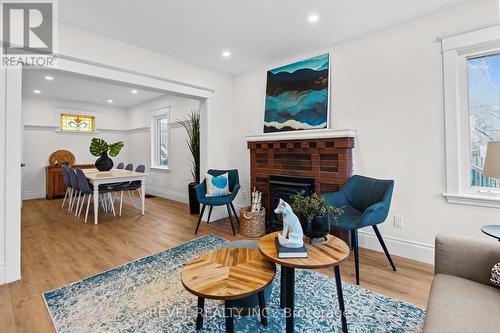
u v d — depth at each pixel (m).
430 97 2.40
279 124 3.51
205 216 4.00
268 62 3.63
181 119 5.52
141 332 1.54
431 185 2.41
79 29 2.61
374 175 2.76
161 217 4.23
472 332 0.94
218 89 4.02
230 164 4.25
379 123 2.71
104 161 4.68
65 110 6.37
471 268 1.35
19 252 2.17
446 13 2.30
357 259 2.12
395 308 1.74
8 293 1.96
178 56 3.39
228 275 1.40
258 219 3.30
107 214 4.44
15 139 2.12
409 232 2.54
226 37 2.86
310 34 2.79
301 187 3.12
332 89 3.07
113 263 2.49
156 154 6.57
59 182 6.04
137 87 3.23
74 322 1.63
